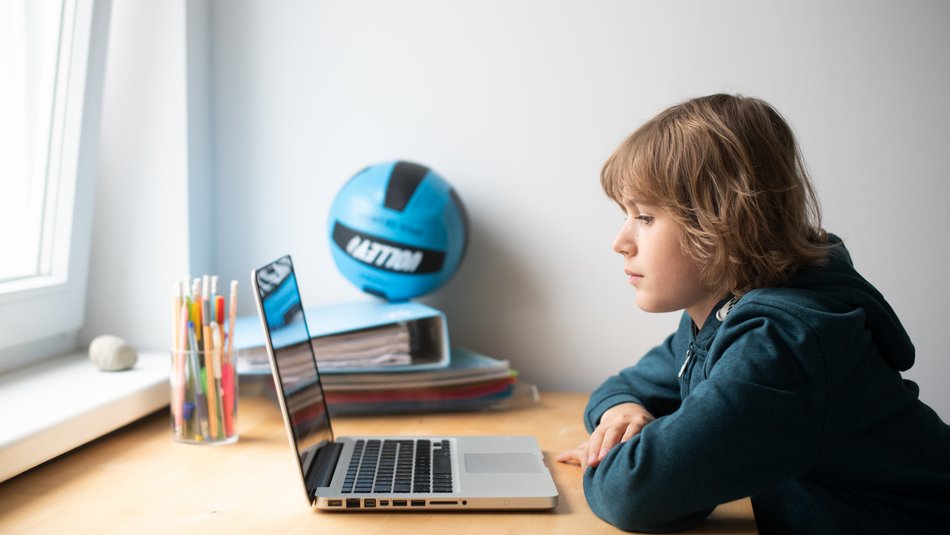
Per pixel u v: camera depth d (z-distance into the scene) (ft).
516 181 4.76
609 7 4.58
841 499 2.88
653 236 3.02
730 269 2.93
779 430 2.56
